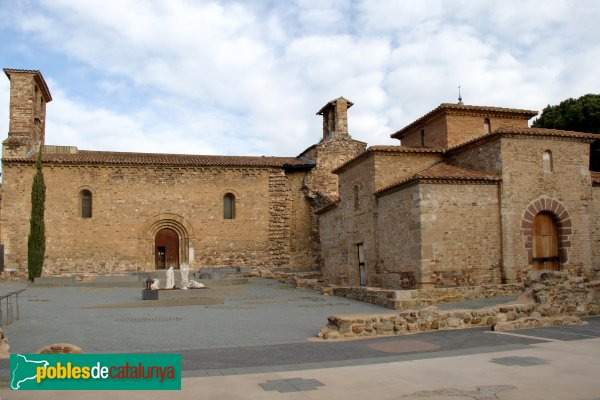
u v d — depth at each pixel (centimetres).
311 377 1009
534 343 1319
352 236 3288
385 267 2827
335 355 1227
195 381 984
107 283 3297
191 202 4316
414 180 2514
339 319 1477
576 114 4338
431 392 896
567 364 1085
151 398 874
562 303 1766
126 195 4194
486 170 2711
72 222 4072
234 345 1377
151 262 4200
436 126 3284
